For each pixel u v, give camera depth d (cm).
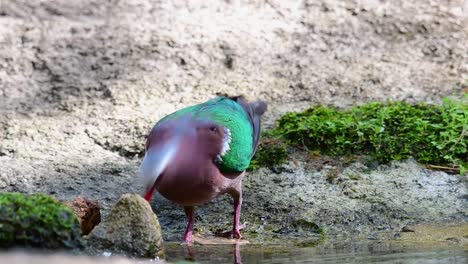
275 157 1187
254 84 1409
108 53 1470
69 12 1559
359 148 1210
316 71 1450
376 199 1099
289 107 1347
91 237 854
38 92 1377
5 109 1325
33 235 805
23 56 1454
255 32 1534
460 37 1540
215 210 1094
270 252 934
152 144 929
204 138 926
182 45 1489
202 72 1435
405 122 1241
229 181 968
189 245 979
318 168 1172
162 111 1320
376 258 878
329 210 1073
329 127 1220
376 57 1490
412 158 1195
